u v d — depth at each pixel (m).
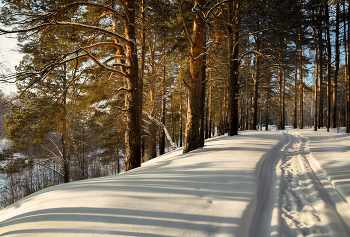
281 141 10.28
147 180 3.73
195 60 8.39
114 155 19.14
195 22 8.42
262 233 2.26
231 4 13.26
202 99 9.61
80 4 6.57
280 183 3.90
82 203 2.64
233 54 12.90
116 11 7.67
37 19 6.27
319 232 2.21
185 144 8.60
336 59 18.77
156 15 10.59
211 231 1.96
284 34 15.85
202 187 3.24
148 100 16.17
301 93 22.44
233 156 5.90
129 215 2.27
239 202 2.66
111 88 10.34
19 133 12.60
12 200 17.70
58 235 1.87
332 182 3.65
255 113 19.58
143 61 12.45
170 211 2.38
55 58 6.89
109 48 10.41
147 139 21.64
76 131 20.19
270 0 11.61
